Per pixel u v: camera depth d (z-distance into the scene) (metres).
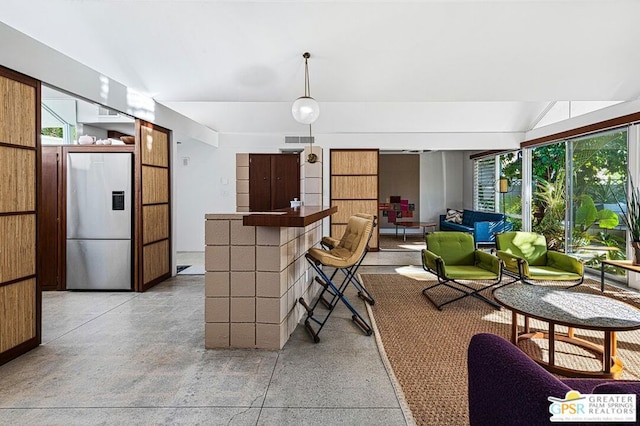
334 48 3.73
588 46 3.60
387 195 11.01
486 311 3.70
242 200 7.61
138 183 4.48
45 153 4.51
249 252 2.79
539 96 4.65
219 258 2.81
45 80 3.00
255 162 7.61
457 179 10.72
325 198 7.44
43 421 1.90
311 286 4.12
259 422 1.89
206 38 3.60
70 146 4.48
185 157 7.58
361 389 2.21
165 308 3.84
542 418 0.98
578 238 5.66
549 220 6.65
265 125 7.31
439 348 2.80
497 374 1.23
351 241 3.38
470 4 3.17
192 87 4.46
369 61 3.94
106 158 4.46
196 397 2.12
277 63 3.98
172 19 3.39
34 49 2.88
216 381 2.31
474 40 3.57
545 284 4.73
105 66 3.99
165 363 2.56
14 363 2.56
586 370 2.44
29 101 2.84
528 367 1.17
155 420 1.91
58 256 4.54
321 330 3.20
